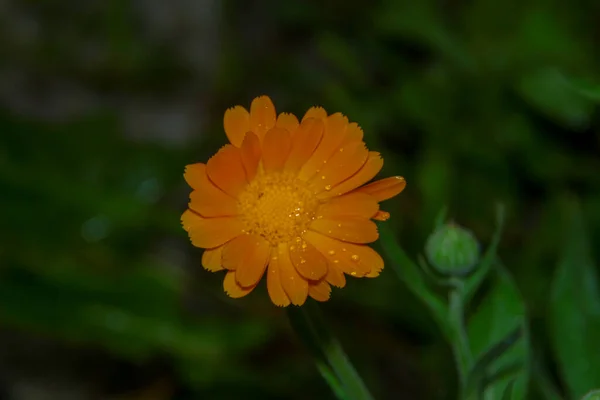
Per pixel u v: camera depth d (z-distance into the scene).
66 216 0.69
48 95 0.77
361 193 0.44
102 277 0.65
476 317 0.49
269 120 0.45
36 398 0.71
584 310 0.53
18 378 0.71
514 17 0.70
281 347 0.66
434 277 0.48
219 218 0.44
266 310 0.66
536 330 0.60
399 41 0.75
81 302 0.63
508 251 0.65
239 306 0.66
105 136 0.73
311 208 0.44
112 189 0.71
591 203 0.64
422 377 0.64
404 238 0.66
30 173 0.69
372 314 0.65
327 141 0.45
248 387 0.62
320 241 0.44
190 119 0.78
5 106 0.76
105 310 0.63
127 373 0.70
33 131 0.71
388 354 0.65
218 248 0.44
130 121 0.78
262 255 0.44
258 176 0.45
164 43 0.78
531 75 0.67
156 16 0.78
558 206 0.63
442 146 0.66
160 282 0.65
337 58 0.71
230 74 0.78
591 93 0.49
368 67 0.77
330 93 0.67
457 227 0.47
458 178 0.67
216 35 0.79
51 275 0.64
